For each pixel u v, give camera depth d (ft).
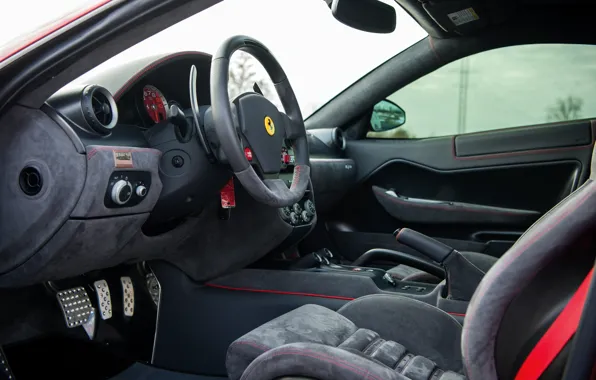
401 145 8.87
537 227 2.54
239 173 4.70
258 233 6.06
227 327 6.20
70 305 5.49
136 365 6.30
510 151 8.19
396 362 4.09
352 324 4.72
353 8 6.06
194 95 4.98
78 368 5.64
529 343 2.66
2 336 4.94
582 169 7.80
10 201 4.08
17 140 3.98
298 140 5.82
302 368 3.41
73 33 3.54
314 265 6.48
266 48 5.29
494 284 2.54
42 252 4.22
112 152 4.26
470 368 2.65
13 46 3.66
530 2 7.55
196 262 6.26
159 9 3.47
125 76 5.07
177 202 5.34
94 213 4.26
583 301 2.47
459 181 8.61
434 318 4.55
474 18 7.59
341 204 9.36
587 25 7.63
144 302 6.33
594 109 7.90
